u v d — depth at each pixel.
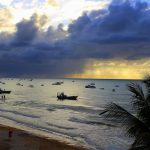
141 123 12.46
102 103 86.44
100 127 39.94
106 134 34.62
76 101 94.12
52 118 50.62
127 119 12.49
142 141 12.10
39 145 26.09
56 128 39.56
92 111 63.59
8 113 56.75
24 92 138.00
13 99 96.62
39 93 132.38
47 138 29.62
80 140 31.59
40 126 40.94
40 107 71.81
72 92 144.38
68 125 42.38
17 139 28.11
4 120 46.31
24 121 45.53
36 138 29.03
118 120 12.66
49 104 80.94
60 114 57.44
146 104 12.70
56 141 28.45
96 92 144.88
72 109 68.19
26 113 57.34
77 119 49.25
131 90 13.24
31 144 26.33
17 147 25.02
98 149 27.27
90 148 27.47
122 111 12.61
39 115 54.69
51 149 24.89
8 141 27.09
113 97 111.31
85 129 38.78
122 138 32.16
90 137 33.22
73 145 27.81
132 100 13.84
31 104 79.75
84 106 76.00
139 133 12.34
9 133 29.05
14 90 155.00
